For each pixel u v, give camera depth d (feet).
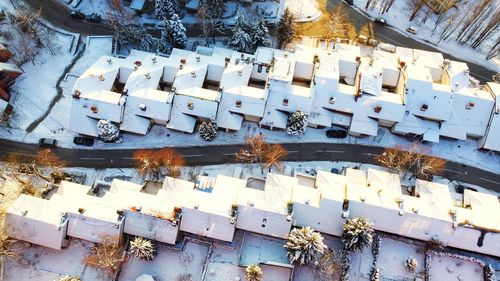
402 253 283.79
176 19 343.87
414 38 387.55
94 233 273.54
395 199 282.36
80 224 274.16
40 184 307.37
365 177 301.02
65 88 350.84
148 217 274.77
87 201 281.74
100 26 379.76
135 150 326.65
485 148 326.85
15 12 372.38
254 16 382.83
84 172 318.04
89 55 365.40
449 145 335.88
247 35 347.97
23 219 270.87
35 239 272.72
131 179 315.17
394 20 393.70
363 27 388.78
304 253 262.88
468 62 379.14
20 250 278.46
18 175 309.22
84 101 314.55
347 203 277.03
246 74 329.93
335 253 280.31
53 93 349.00
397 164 319.88
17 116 336.49
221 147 327.88
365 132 323.16
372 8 396.57
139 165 320.29
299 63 337.93
